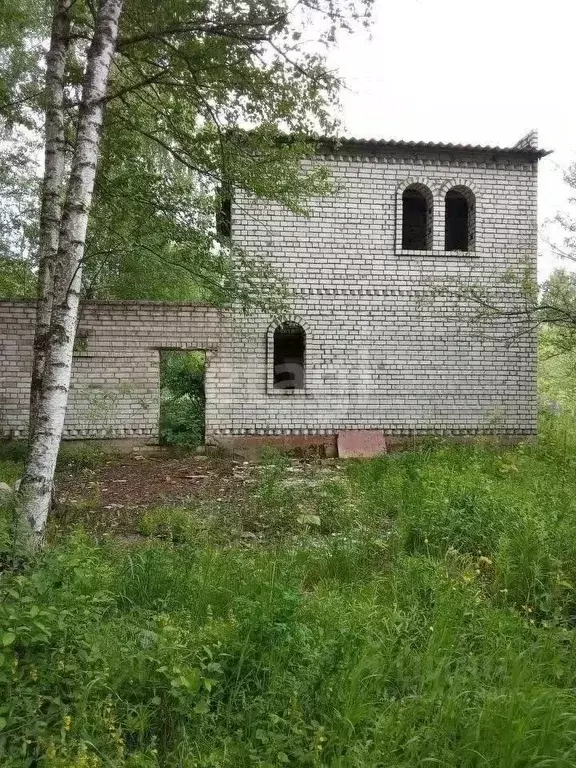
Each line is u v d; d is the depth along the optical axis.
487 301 9.98
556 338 10.29
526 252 10.66
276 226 10.23
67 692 2.75
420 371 10.54
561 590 4.23
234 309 10.17
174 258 9.52
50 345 4.96
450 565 4.69
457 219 11.59
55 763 2.25
